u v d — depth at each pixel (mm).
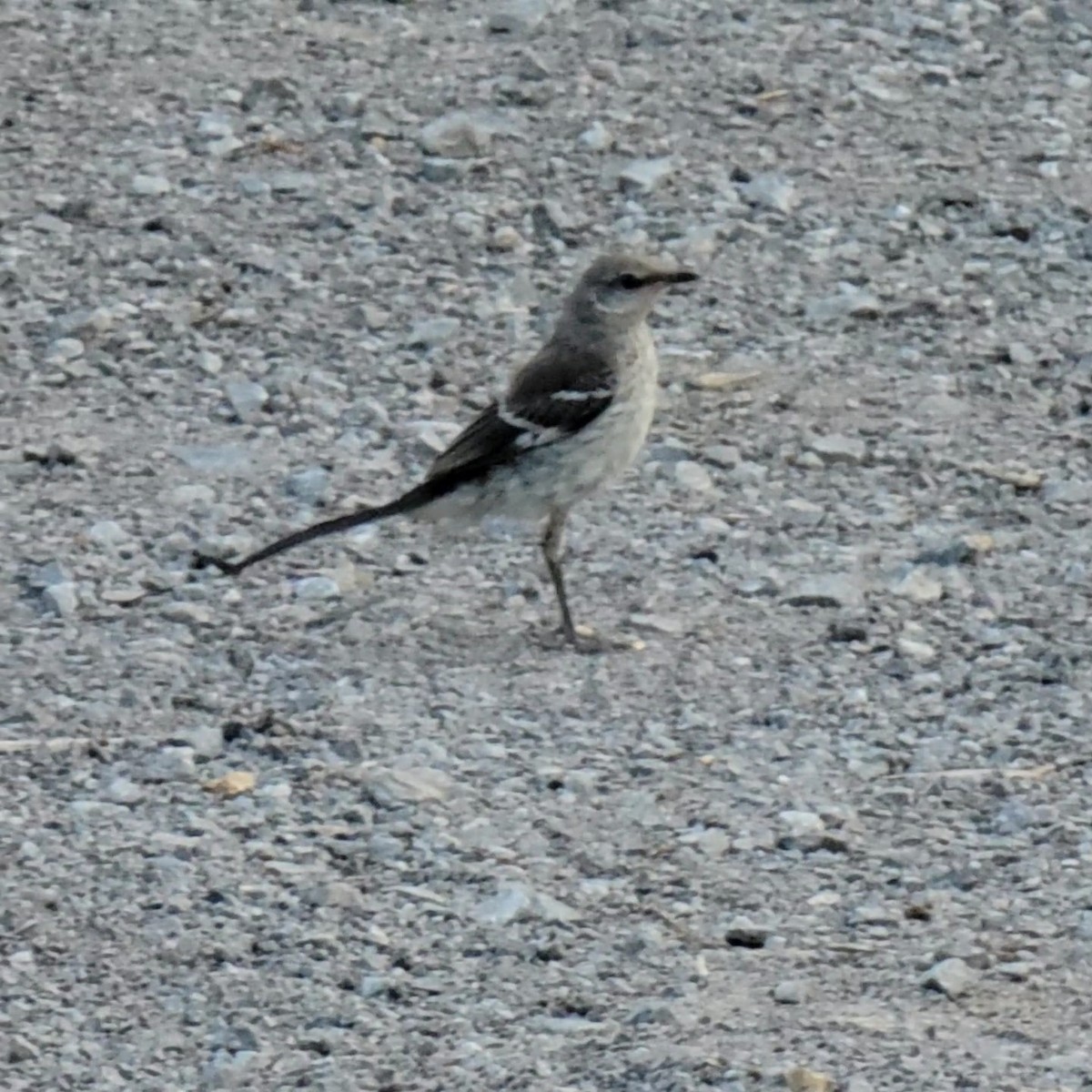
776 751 12484
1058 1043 10102
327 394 16094
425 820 11773
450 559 14461
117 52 20188
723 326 17016
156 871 11297
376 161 18781
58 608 13688
